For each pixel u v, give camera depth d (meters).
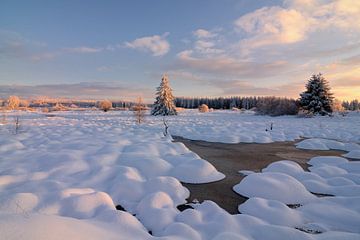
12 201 3.53
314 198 4.41
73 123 19.64
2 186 4.59
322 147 10.20
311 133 15.16
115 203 4.32
